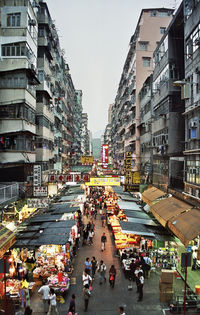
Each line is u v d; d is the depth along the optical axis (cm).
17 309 888
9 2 1575
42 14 2067
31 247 1083
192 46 1280
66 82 4009
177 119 1672
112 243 1648
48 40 2228
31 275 1158
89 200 2850
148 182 2288
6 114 1560
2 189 1211
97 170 5791
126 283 1096
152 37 3144
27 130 1553
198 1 1198
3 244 898
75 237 1552
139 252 1300
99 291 1021
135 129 3120
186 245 888
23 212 1534
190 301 877
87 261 1147
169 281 930
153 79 2164
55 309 841
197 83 1215
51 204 1959
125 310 873
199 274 1107
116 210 2219
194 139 1262
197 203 1192
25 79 1573
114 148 6950
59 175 1734
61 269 1132
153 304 913
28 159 1619
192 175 1286
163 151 1756
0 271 755
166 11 3156
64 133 3744
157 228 1390
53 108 2602
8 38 1566
